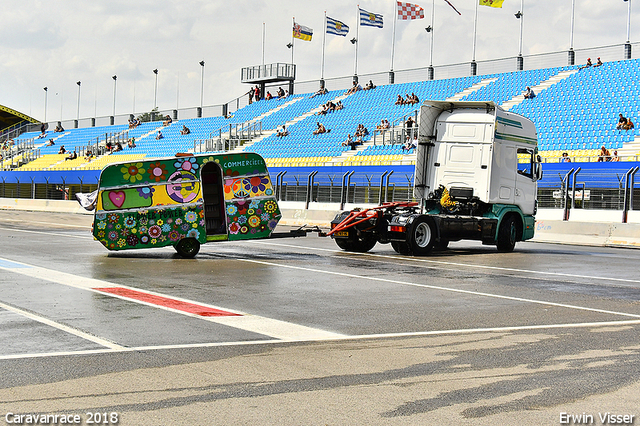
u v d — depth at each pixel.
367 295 10.98
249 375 6.15
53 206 48.88
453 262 16.45
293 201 36.16
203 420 4.96
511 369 6.50
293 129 51.69
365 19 54.16
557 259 17.83
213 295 10.75
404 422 4.98
